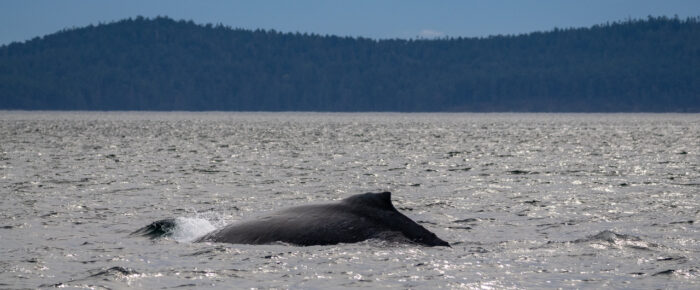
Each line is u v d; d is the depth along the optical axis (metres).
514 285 46.56
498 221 79.69
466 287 46.06
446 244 56.97
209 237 60.53
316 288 45.62
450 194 108.12
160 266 51.66
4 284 46.59
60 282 47.09
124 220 79.62
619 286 46.44
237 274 48.94
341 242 55.62
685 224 76.50
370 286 46.09
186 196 105.44
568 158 191.25
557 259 54.06
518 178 134.50
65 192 107.94
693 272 50.09
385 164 171.75
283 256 53.06
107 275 48.34
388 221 56.91
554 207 91.56
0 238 66.06
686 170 150.50
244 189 116.12
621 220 79.88
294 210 59.56
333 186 121.75
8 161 169.62
